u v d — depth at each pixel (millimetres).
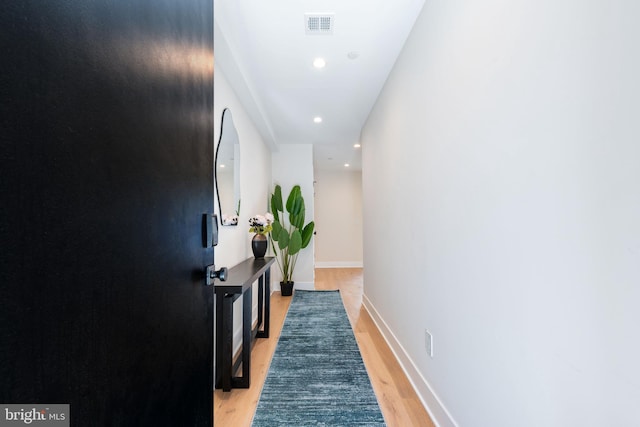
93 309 472
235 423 1552
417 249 1825
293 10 1717
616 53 649
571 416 762
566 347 777
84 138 461
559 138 798
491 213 1094
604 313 677
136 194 595
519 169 950
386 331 2586
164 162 709
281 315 3375
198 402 872
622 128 636
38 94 383
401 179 2150
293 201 4344
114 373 517
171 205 742
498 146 1053
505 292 1019
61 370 411
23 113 364
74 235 439
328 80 2576
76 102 445
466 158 1263
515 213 969
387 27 1884
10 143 348
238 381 1885
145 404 605
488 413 1110
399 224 2201
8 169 346
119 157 544
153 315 645
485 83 1129
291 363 2209
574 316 753
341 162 6027
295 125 3736
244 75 2324
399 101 2182
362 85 2662
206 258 963
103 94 504
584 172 726
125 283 554
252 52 2148
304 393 1818
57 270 409
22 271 361
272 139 3965
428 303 1656
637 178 608
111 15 525
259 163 3707
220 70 2176
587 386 718
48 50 398
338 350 2430
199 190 928
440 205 1508
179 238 782
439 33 1519
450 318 1401
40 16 386
